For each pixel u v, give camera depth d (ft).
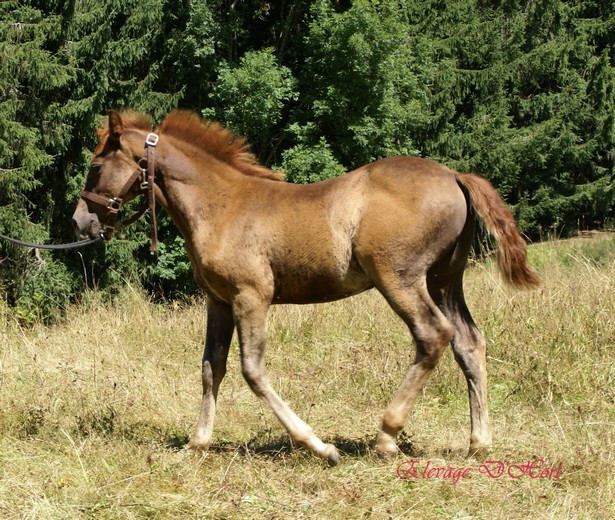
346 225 15.83
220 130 17.52
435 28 65.00
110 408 18.78
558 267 30.89
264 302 16.24
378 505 13.98
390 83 52.31
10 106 44.80
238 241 16.25
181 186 17.04
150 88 51.85
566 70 68.08
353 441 17.94
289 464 16.14
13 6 47.34
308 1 56.75
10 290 45.85
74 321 31.63
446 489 14.47
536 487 14.66
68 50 47.83
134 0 49.57
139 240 50.83
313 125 51.70
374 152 54.08
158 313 31.83
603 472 15.03
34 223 48.47
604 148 68.28
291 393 21.76
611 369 21.08
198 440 16.93
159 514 13.51
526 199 65.57
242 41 58.49
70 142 49.96
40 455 16.31
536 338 22.93
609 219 71.05
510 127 69.36
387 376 21.85
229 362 25.04
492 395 20.89
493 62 65.72
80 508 13.66
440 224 15.69
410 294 15.74
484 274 30.19
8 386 20.99
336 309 29.12
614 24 69.36
